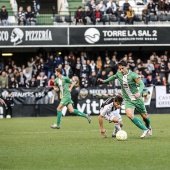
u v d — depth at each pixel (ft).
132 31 189.88
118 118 91.66
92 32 188.44
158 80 178.09
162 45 191.31
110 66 180.24
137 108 89.45
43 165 62.03
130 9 192.03
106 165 61.16
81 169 58.90
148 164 61.41
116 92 172.04
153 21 193.98
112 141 85.46
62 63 183.52
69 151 73.72
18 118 161.17
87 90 170.91
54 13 205.77
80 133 103.14
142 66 179.42
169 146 77.56
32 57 196.95
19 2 211.82
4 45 184.44
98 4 197.77
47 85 176.65
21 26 184.96
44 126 124.98
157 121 135.95
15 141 88.38
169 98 175.11
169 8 197.77
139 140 86.07
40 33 185.98
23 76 177.78
